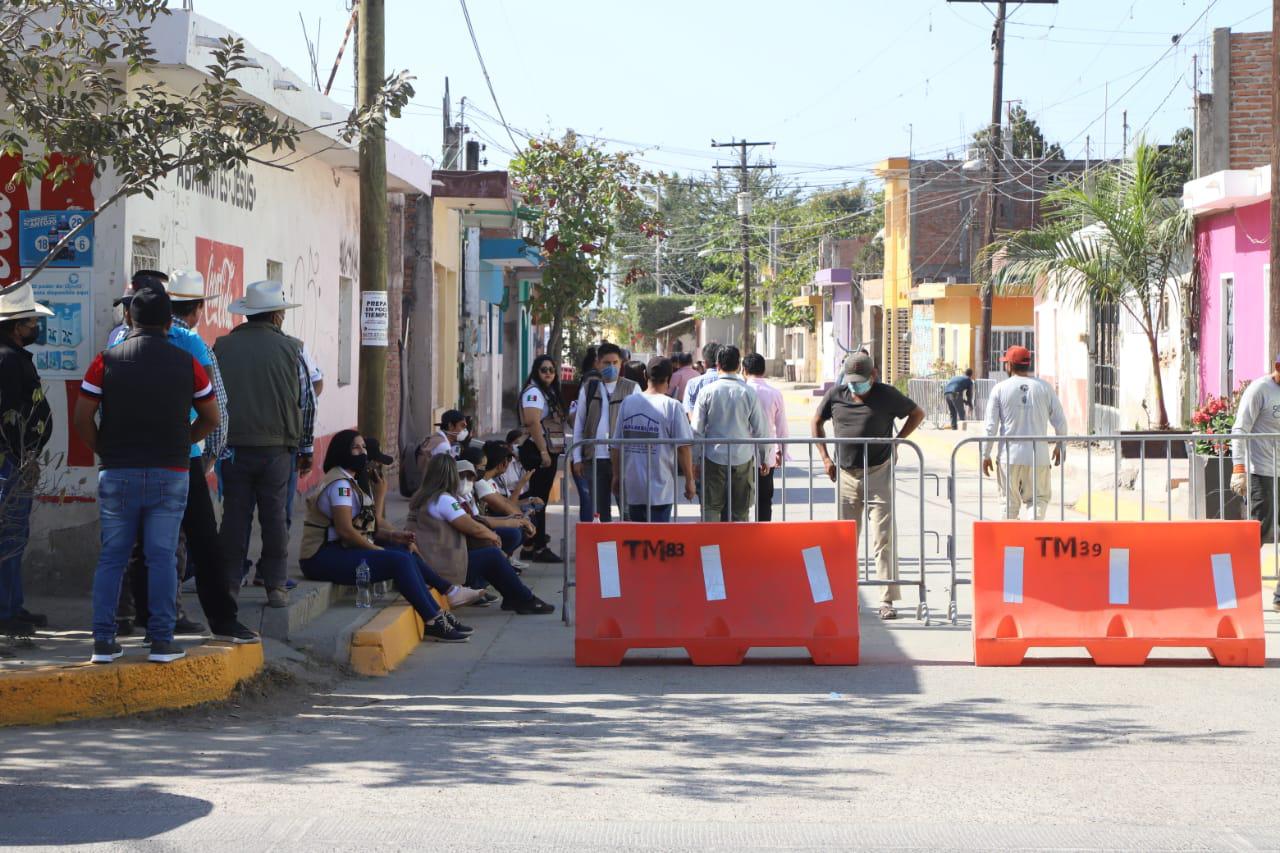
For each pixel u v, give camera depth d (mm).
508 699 8500
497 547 11562
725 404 12227
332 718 7887
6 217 10008
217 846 5355
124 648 8305
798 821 5824
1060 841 5547
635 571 9742
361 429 11453
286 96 12172
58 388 10055
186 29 9734
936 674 9258
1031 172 45094
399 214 20156
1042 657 9836
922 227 49812
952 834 5637
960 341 43188
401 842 5461
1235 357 19375
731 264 81812
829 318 66125
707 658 9578
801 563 9742
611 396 13828
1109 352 26016
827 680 9094
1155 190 22219
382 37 11266
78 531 10133
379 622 9742
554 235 26109
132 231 10164
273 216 13820
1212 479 15273
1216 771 6711
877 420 11227
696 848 5438
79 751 6875
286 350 9344
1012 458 14086
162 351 7668
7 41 8984
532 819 5816
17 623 8461
